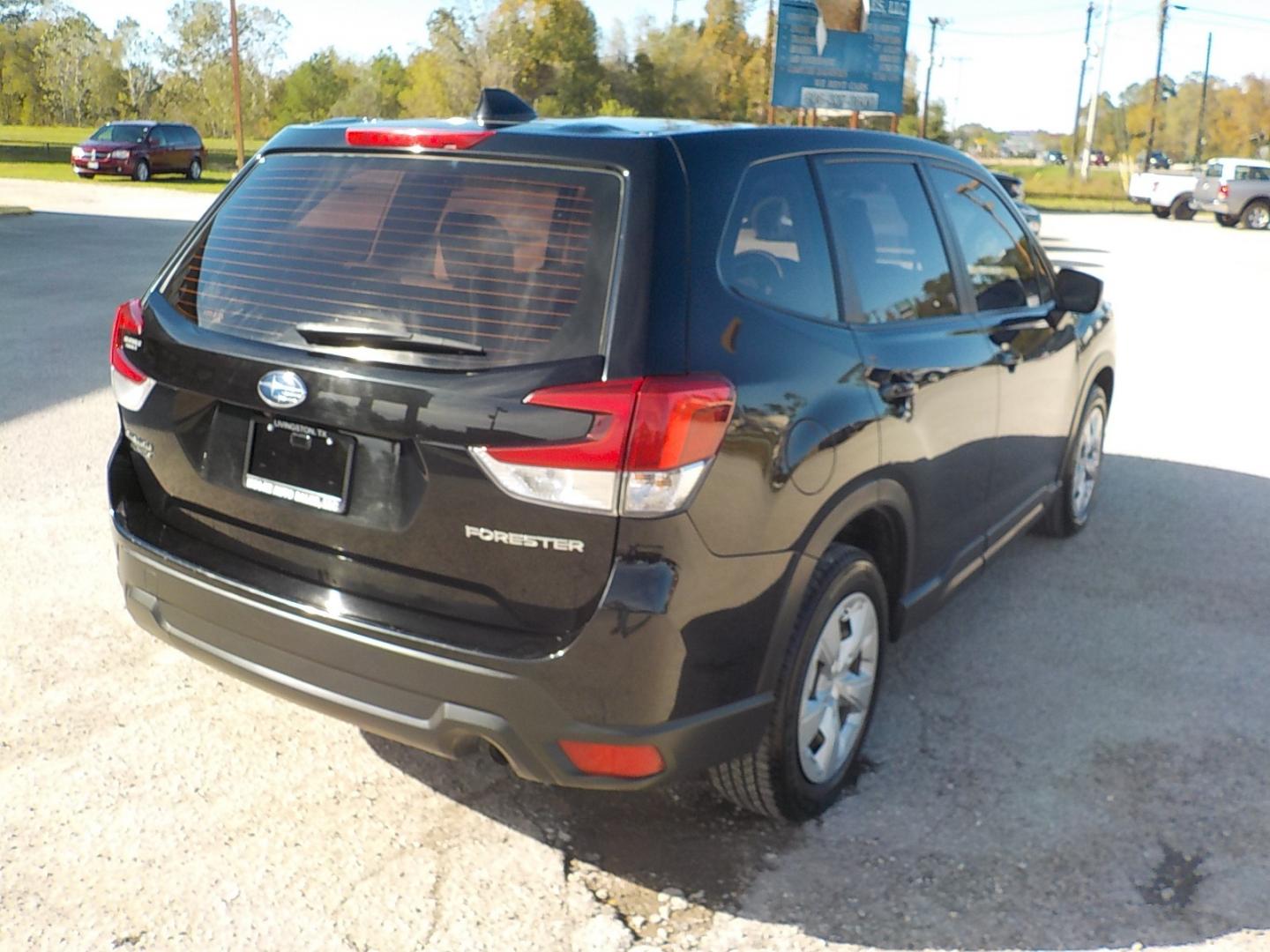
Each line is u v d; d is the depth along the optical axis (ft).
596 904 9.73
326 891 9.78
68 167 138.00
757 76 228.63
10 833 10.34
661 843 10.59
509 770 11.70
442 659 8.78
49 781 11.13
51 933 9.14
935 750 12.28
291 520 9.56
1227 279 62.44
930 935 9.47
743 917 9.63
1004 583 17.03
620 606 8.42
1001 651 14.75
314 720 12.47
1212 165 122.52
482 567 8.79
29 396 25.38
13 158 157.99
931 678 13.96
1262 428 27.20
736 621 9.14
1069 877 10.22
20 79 347.36
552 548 8.54
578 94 222.69
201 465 10.11
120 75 350.84
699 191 9.23
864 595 10.98
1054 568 17.67
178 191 104.06
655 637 8.54
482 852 10.39
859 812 11.14
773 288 9.81
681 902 9.80
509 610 8.82
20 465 20.48
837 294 10.67
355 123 10.34
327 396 9.10
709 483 8.62
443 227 9.23
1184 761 12.19
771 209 10.05
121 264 49.75
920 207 12.67
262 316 9.73
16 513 18.11
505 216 9.09
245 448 9.78
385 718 9.16
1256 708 13.41
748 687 9.45
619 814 11.00
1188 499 21.33
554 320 8.63
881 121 114.62
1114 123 369.71
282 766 11.60
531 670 8.59
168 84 325.21
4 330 33.32
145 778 11.26
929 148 13.38
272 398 9.36
